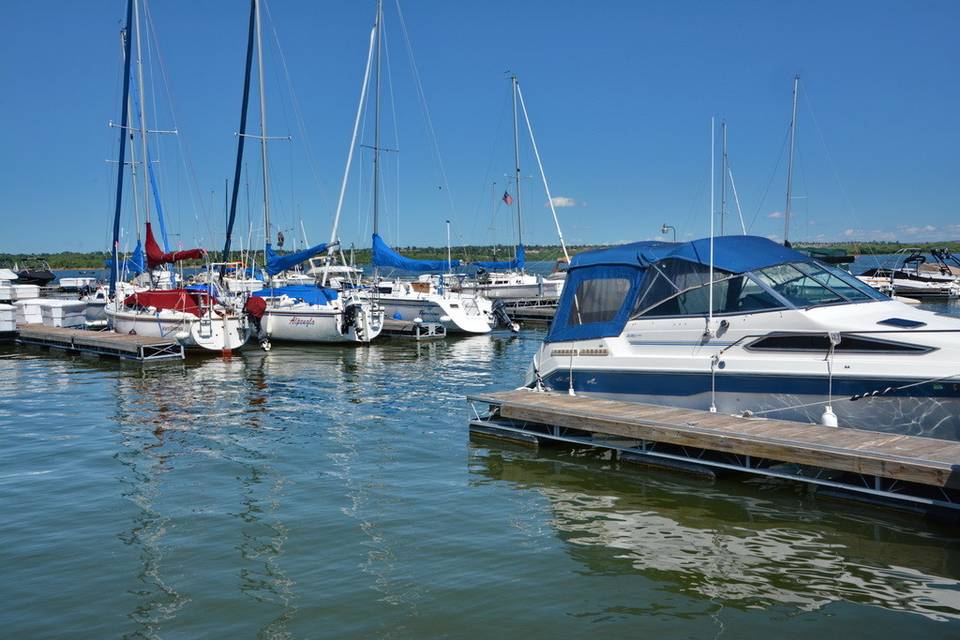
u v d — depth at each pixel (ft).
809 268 36.42
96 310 117.60
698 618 20.24
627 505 29.58
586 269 42.09
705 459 32.91
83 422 46.03
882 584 22.24
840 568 23.38
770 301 34.68
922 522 27.09
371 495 31.04
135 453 38.17
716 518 27.96
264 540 25.99
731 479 32.68
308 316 88.69
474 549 25.09
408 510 29.09
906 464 25.63
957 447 27.37
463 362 74.74
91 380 63.77
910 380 29.45
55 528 27.32
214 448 39.01
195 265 99.04
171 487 32.30
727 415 34.24
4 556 24.73
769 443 29.19
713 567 23.54
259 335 87.04
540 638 19.25
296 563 23.99
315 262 124.77
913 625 19.75
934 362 29.14
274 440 40.68
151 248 84.02
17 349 88.58
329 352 83.92
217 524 27.61
